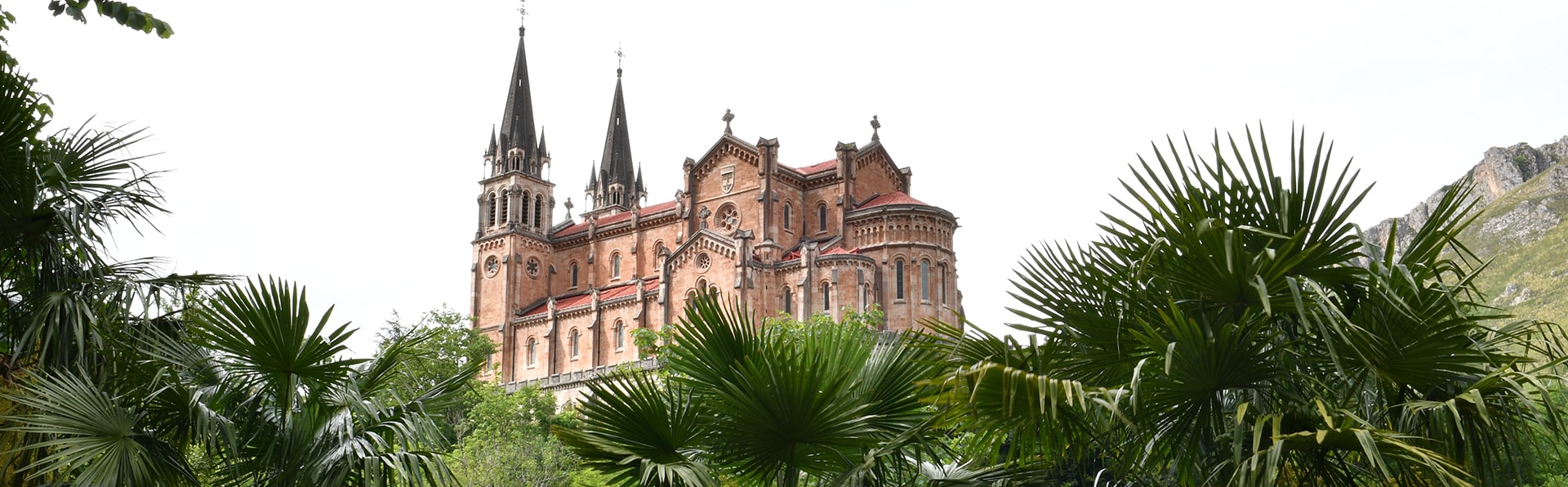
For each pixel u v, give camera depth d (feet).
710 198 374.22
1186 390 39.32
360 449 50.98
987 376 37.47
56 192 57.88
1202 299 40.52
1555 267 534.78
